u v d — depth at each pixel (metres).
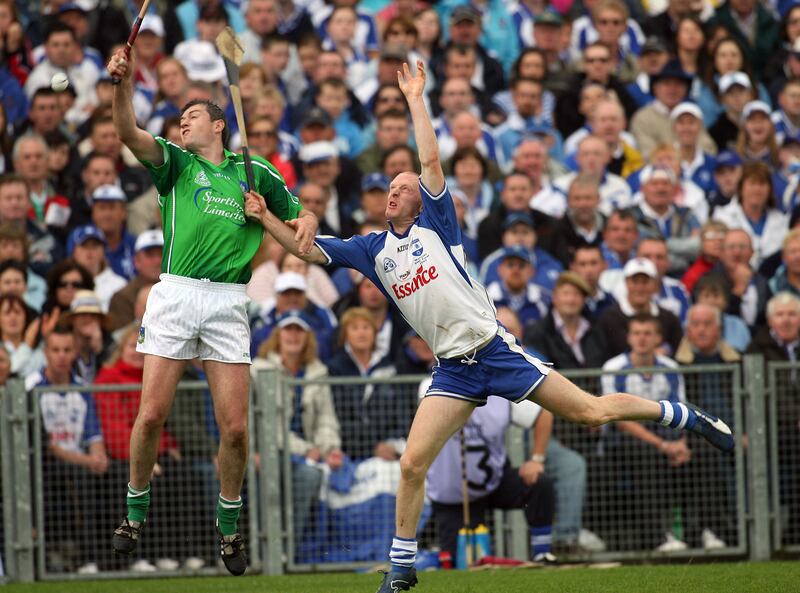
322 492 34.38
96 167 42.97
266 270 41.16
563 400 23.56
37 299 40.38
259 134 44.78
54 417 33.66
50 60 47.53
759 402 35.66
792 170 48.56
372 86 50.12
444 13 54.72
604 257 42.88
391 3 55.34
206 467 33.94
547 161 47.62
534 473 33.69
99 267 40.78
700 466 35.22
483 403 23.78
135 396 33.94
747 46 54.66
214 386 23.94
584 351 38.69
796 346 39.97
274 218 24.19
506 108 49.88
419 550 34.62
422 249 23.22
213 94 47.56
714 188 47.75
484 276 42.03
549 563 33.66
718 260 42.91
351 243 24.12
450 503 33.91
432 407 23.33
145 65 49.03
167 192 24.08
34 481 33.69
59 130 44.34
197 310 23.56
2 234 39.97
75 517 33.72
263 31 50.44
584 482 34.72
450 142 47.88
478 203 45.00
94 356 37.00
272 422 34.31
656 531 34.94
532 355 23.81
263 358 36.81
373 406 34.66
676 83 49.78
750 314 42.28
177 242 23.73
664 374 35.31
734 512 35.31
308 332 36.91
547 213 44.16
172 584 30.81
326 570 34.31
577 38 53.72
